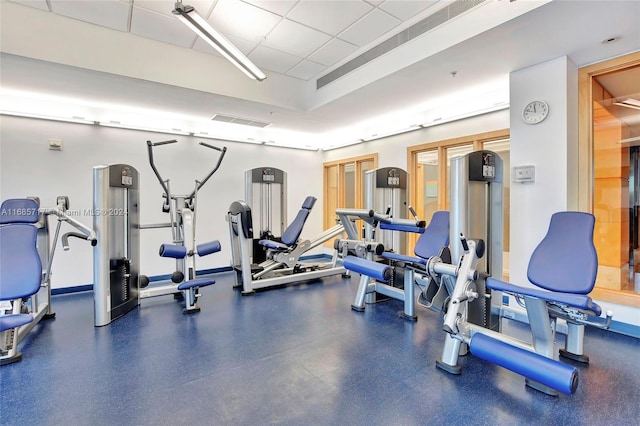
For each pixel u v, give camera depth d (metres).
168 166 5.21
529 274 2.49
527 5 2.39
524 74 3.37
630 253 3.48
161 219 5.16
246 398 1.99
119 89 3.88
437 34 3.05
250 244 4.60
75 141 4.46
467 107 4.39
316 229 7.25
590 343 2.76
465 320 2.38
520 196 3.39
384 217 3.49
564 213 2.46
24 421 1.79
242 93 4.28
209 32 2.72
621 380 2.18
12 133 4.07
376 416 1.82
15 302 2.63
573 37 2.74
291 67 4.41
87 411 1.87
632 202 3.49
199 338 2.88
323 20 3.27
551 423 1.75
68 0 2.90
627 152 3.52
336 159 6.91
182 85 3.81
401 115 5.21
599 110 3.34
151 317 3.44
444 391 2.06
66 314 3.57
